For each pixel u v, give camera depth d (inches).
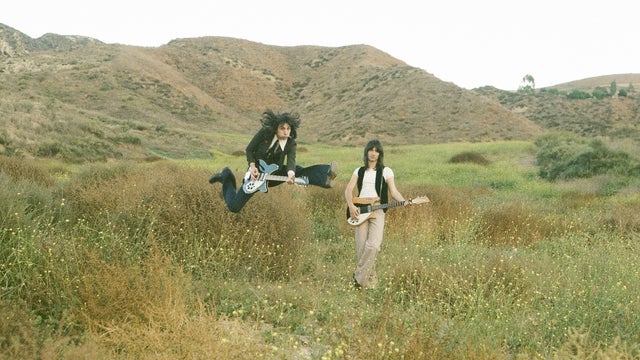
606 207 616.1
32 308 185.0
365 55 5620.1
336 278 269.1
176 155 1855.3
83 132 1670.8
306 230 318.3
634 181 879.1
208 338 150.7
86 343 145.7
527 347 183.2
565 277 262.4
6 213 240.7
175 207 274.2
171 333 162.6
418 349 161.3
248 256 259.8
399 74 4731.8
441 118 3873.0
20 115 1549.0
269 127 206.8
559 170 1029.2
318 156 1817.2
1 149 1248.8
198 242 264.7
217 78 5295.3
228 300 215.2
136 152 1720.0
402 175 1087.6
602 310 213.6
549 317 209.8
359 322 194.5
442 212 441.7
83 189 334.6
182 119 4072.3
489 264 271.6
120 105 3900.1
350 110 4446.4
